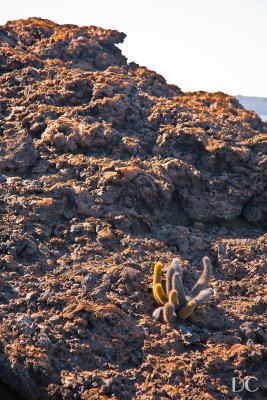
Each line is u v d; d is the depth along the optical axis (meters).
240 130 71.69
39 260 50.78
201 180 62.50
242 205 63.34
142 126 67.81
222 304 50.41
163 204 60.56
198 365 43.62
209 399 41.00
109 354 43.12
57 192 57.75
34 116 66.12
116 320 44.97
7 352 41.56
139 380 41.91
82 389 40.28
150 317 47.06
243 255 56.97
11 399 42.12
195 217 61.75
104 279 49.09
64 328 43.66
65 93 69.50
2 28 85.69
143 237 56.88
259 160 64.75
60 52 82.75
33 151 61.75
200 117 69.12
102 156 63.16
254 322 48.56
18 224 53.59
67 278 48.91
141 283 49.44
